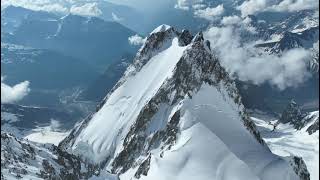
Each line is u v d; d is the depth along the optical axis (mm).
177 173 183625
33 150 172875
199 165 186000
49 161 170500
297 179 191875
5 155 153375
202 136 199125
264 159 193750
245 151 198750
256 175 183875
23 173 148000
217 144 194625
